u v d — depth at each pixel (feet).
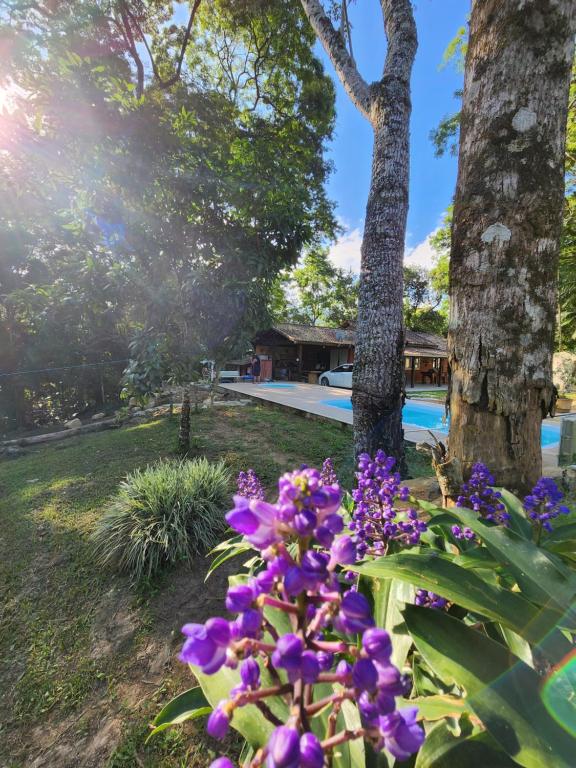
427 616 3.14
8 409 30.78
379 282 10.25
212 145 15.20
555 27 4.89
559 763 2.27
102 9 21.75
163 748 5.89
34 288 13.98
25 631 8.22
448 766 2.65
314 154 30.50
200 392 37.11
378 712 1.75
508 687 2.67
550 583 3.40
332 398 35.63
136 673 7.18
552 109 5.03
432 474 15.71
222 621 1.92
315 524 1.99
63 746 6.05
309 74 29.99
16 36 13.14
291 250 14.52
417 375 72.95
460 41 18.03
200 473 12.56
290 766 1.53
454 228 5.75
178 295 13.19
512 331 5.21
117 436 22.25
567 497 9.51
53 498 14.01
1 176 12.51
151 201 13.01
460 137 5.71
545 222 5.09
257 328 14.34
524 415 5.28
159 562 9.74
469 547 5.18
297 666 1.70
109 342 33.01
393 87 10.48
